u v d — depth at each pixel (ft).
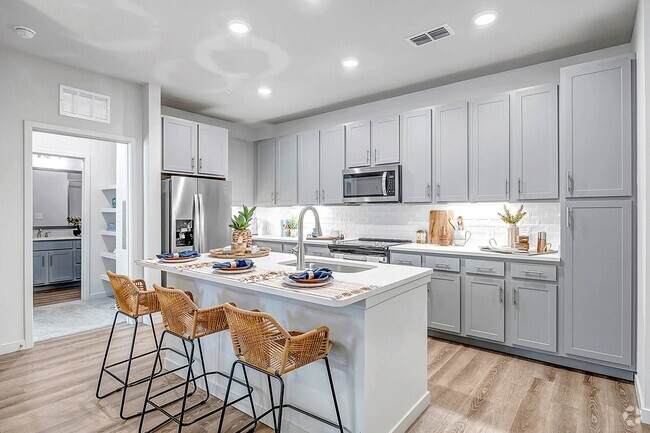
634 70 8.48
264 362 5.70
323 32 9.38
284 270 7.64
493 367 9.75
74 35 9.55
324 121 16.55
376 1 7.99
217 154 15.75
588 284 9.09
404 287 6.98
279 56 10.81
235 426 7.22
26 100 10.67
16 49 10.34
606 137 8.81
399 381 6.95
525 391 8.46
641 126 7.51
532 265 9.94
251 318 5.63
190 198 14.17
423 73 12.05
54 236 20.79
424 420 7.36
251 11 8.43
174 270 8.02
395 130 13.52
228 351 8.13
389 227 15.02
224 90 13.73
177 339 9.44
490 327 10.68
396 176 13.26
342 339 6.30
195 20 8.82
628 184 8.55
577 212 9.21
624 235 8.63
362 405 6.06
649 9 7.05
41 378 9.08
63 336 12.14
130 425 7.18
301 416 6.87
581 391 8.43
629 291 8.59
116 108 12.58
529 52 10.50
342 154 14.99
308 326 6.77
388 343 6.61
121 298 8.27
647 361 7.16
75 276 19.97
